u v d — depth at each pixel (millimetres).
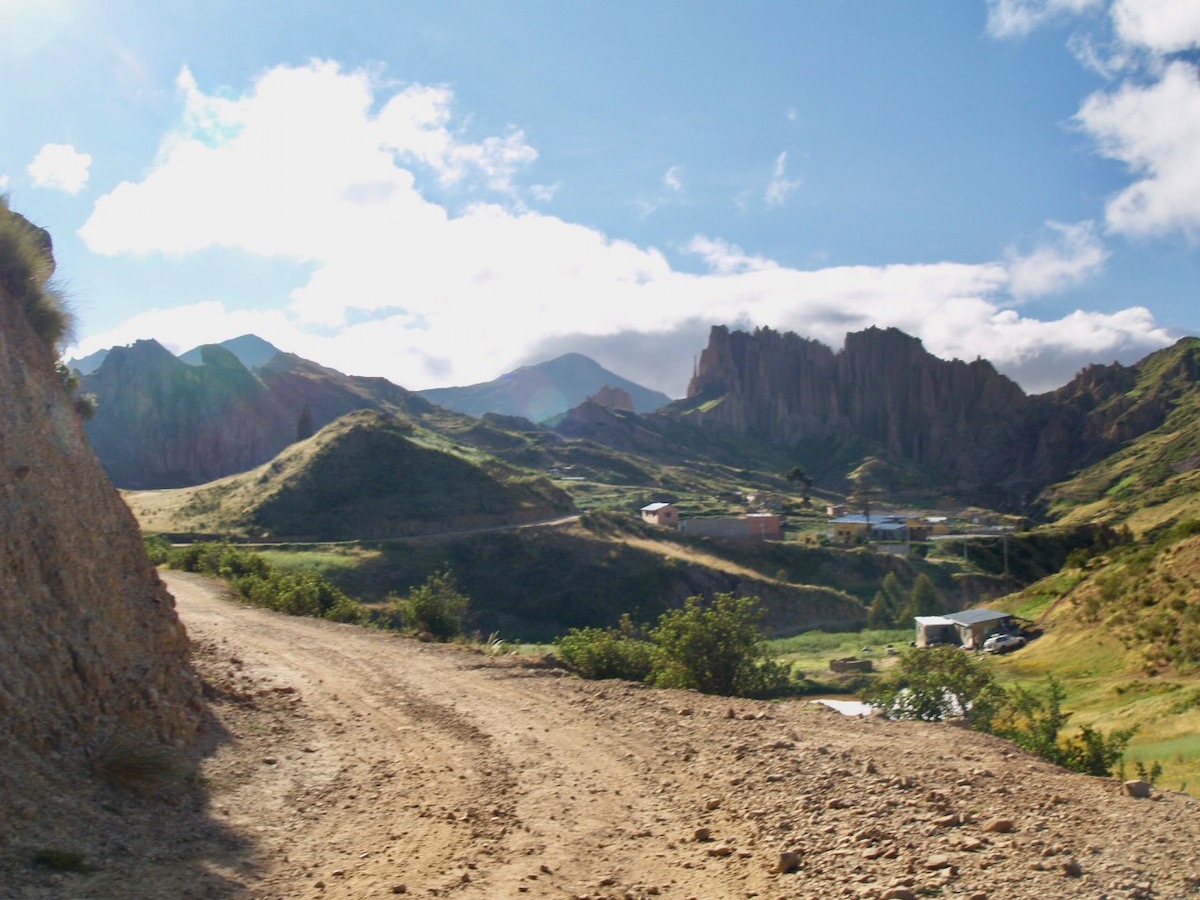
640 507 147625
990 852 6586
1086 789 8289
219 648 18000
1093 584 46312
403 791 9438
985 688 16375
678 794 9273
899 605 83500
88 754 7816
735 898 6332
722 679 18547
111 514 10781
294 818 8312
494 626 73188
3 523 8367
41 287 11344
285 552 75375
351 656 19109
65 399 10898
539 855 7441
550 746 11500
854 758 9852
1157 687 28516
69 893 5812
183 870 6609
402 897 6410
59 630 8500
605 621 76125
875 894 5965
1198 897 5605
